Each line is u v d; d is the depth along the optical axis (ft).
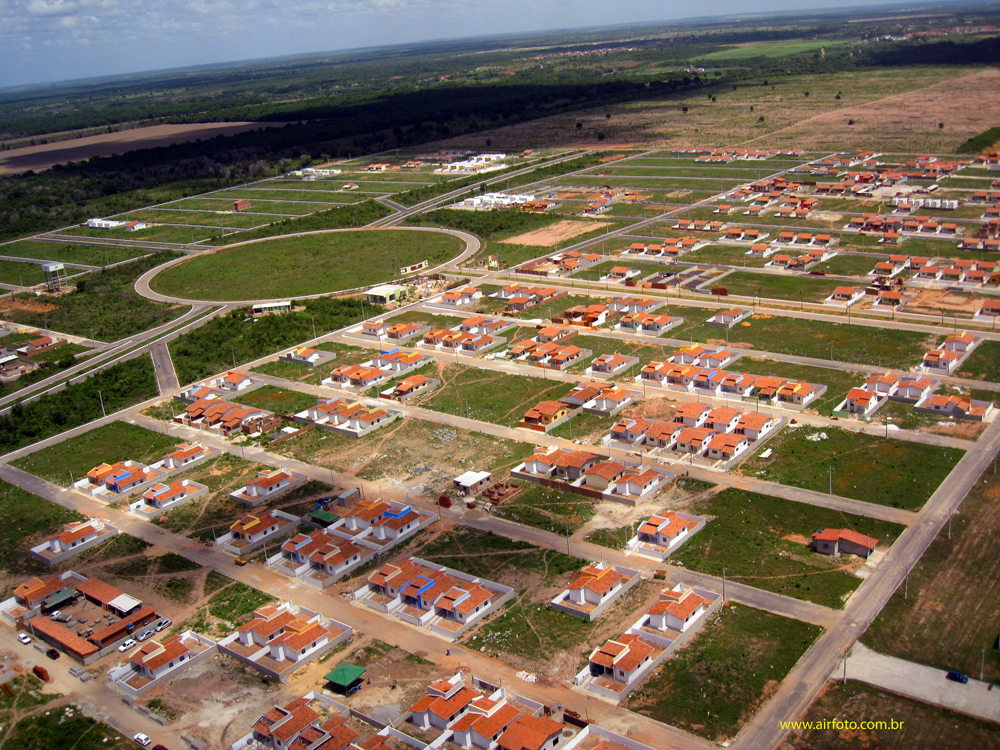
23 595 367.04
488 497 428.56
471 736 273.33
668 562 362.94
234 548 404.16
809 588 337.93
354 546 384.68
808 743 263.90
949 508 383.45
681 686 291.99
